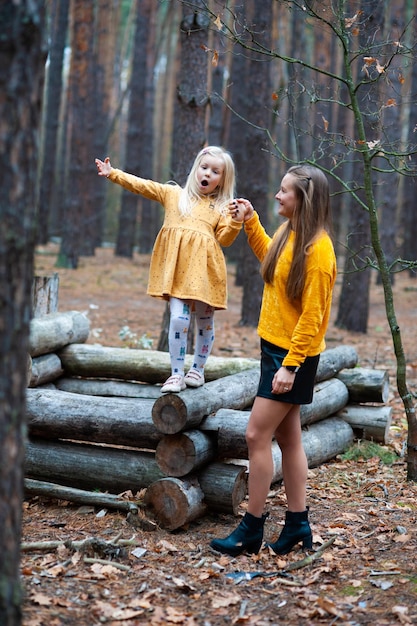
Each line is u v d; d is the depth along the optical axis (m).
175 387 4.09
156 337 10.58
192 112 7.30
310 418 5.46
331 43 18.95
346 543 3.99
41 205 23.00
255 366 5.30
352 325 11.94
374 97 6.47
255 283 11.40
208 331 4.30
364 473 5.36
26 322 2.30
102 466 4.49
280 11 21.61
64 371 5.38
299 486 3.85
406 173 5.44
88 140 21.44
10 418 2.27
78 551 3.73
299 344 3.49
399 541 3.98
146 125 24.47
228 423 4.27
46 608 3.13
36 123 2.27
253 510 3.79
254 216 3.99
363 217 11.50
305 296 3.50
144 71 21.09
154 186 4.20
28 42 2.20
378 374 6.04
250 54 10.95
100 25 26.50
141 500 4.27
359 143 4.77
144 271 19.00
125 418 4.39
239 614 3.16
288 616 3.15
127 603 3.25
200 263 4.06
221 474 4.28
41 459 4.60
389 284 5.01
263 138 11.05
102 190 27.39
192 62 7.24
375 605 3.23
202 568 3.65
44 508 4.48
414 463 5.11
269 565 3.72
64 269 17.94
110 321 11.94
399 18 15.64
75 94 17.78
